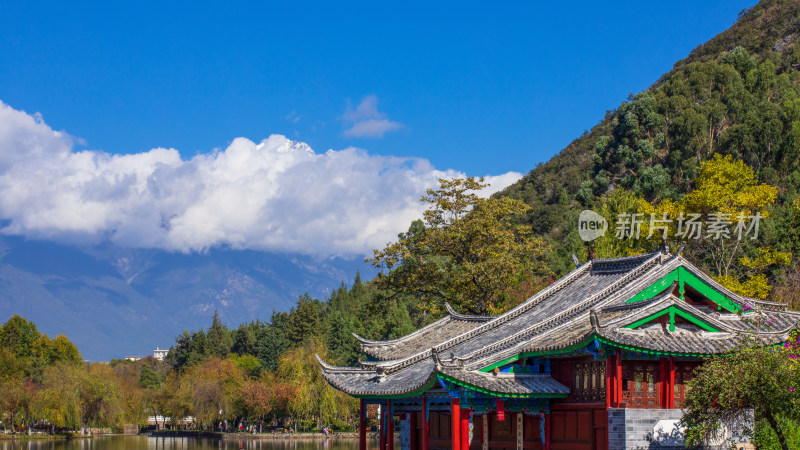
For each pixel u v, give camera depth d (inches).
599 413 1196.5
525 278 2667.3
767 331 1189.1
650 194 4389.8
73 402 4517.7
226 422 4889.3
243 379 5236.2
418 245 2539.4
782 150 4301.2
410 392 1360.7
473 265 2440.9
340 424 4483.3
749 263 2554.1
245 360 6289.4
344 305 6953.7
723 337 1188.5
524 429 1342.3
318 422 4480.8
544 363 1304.1
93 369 5324.8
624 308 1234.6
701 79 5693.9
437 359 1202.0
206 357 6786.4
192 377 5275.6
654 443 1118.4
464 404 1245.1
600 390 1197.7
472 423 1393.9
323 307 7322.8
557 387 1263.5
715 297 1289.4
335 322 5762.8
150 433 5157.5
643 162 4968.0
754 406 987.9
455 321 1850.4
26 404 4594.0
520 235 2659.9
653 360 1173.1
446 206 2551.7
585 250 3280.0
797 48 7180.1
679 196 4178.2
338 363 4899.1
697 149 4837.6
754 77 5753.0
